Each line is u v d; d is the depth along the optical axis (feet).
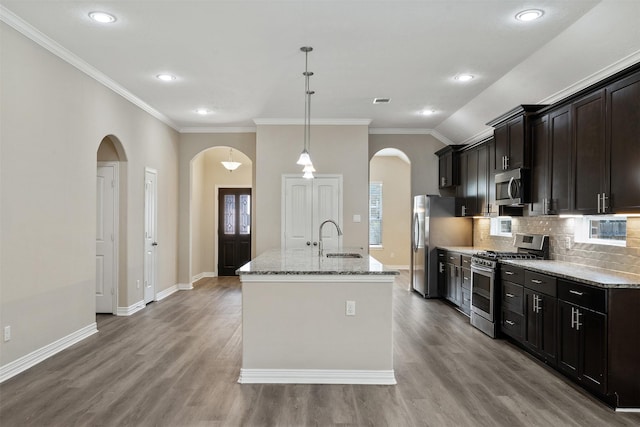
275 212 22.38
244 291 11.16
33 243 11.88
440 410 9.48
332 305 11.16
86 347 13.70
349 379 11.04
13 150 11.11
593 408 9.66
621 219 12.21
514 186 15.33
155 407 9.52
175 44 12.71
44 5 10.37
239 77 15.71
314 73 15.25
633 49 10.85
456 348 14.15
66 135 13.44
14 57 11.13
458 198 22.91
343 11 10.66
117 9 10.58
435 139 24.80
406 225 34.96
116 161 17.90
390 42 12.51
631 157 10.23
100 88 15.57
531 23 11.23
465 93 17.53
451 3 10.23
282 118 22.22
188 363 12.39
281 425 8.73
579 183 12.32
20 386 10.57
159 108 20.26
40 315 12.24
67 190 13.48
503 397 10.21
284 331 11.13
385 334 11.13
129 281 18.35
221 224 30.50
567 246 14.43
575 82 13.33
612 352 9.60
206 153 30.42
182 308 19.76
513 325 14.17
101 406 9.54
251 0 10.15
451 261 20.71
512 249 18.60
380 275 11.03
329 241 22.29
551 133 13.82
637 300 9.64
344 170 22.45
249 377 11.03
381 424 8.82
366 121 22.38
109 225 18.08
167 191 22.95
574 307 10.84
